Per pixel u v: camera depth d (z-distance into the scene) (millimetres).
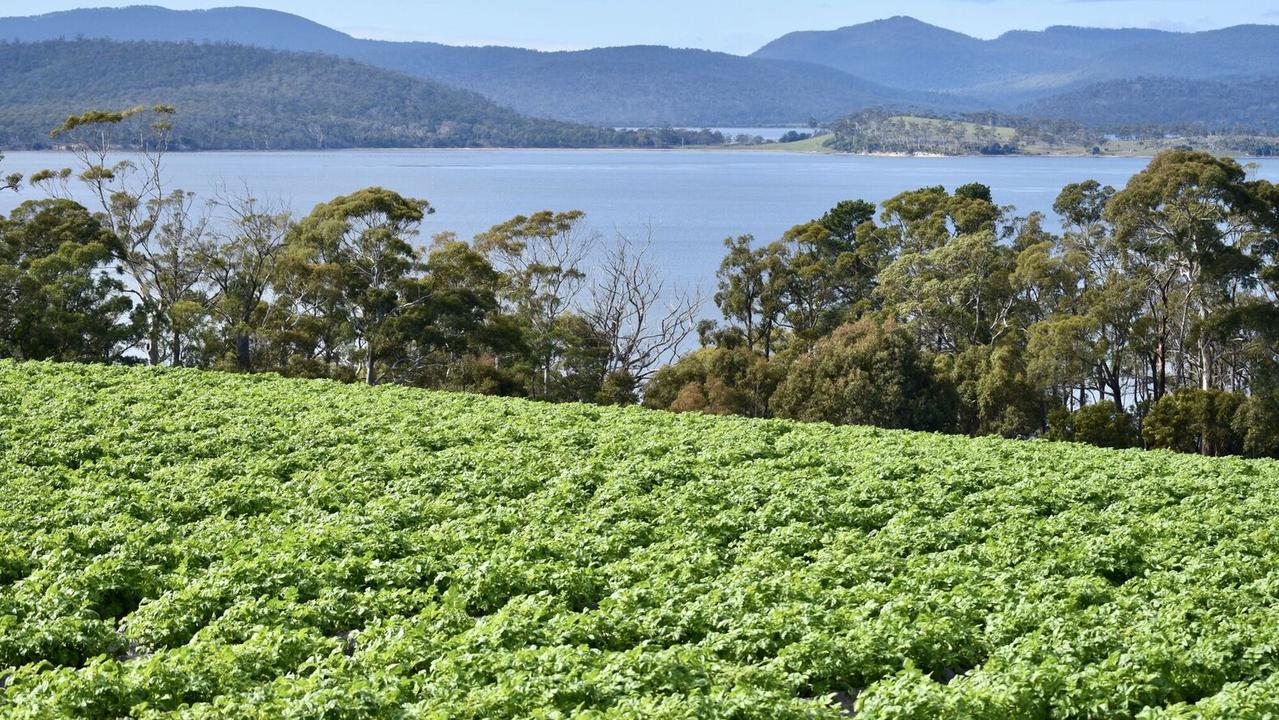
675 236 171375
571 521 27109
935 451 39062
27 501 26906
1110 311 71188
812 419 64688
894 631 18484
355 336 70250
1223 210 69688
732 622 18938
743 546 25281
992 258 76125
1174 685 16984
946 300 74938
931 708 15234
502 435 38375
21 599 19875
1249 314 66625
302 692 15562
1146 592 22016
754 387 69688
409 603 20625
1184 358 76125
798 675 16750
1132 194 70875
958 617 19750
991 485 33531
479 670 16484
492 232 85000
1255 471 38312
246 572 21281
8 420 36625
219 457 32781
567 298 88812
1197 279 70500
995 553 24547
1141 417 72500
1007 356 66125
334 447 34969
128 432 35406
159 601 19750
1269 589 21891
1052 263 73375
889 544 25766
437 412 42812
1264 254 73125
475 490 30344
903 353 64750
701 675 16531
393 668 16547
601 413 46125
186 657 16688
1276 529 27297
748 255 84312
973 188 92188
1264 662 17766
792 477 32625
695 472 33219
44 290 65312
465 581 21703
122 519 25266
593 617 18953
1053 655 17047
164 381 47875
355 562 22484
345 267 71375
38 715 14828
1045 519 28625
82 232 72000
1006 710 15664
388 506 27750
